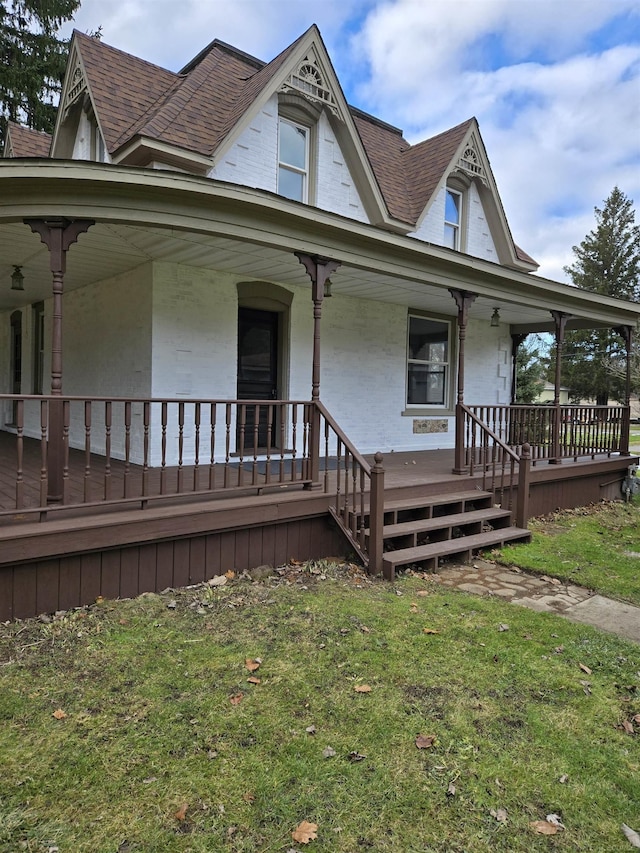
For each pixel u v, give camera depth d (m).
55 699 2.95
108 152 6.54
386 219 8.59
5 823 2.12
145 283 6.75
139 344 6.93
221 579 4.77
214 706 2.93
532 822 2.18
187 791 2.31
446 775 2.45
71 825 2.12
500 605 4.52
